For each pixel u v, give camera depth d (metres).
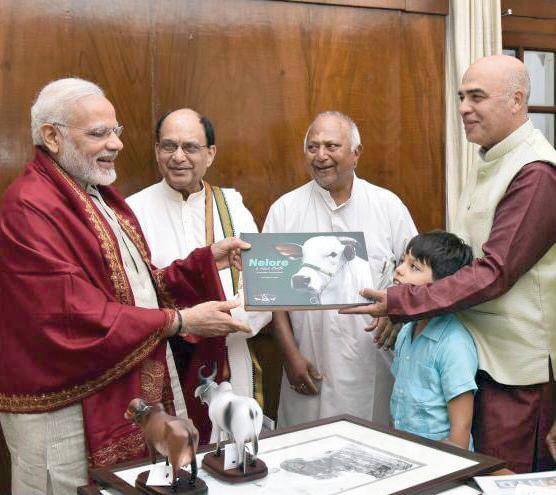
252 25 2.78
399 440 1.32
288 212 2.45
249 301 1.67
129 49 2.63
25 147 2.51
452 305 1.71
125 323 1.57
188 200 2.27
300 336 2.41
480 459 1.22
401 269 1.87
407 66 3.00
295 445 1.30
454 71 3.03
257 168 2.82
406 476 1.15
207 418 2.06
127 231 1.89
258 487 1.11
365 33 2.92
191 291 1.92
